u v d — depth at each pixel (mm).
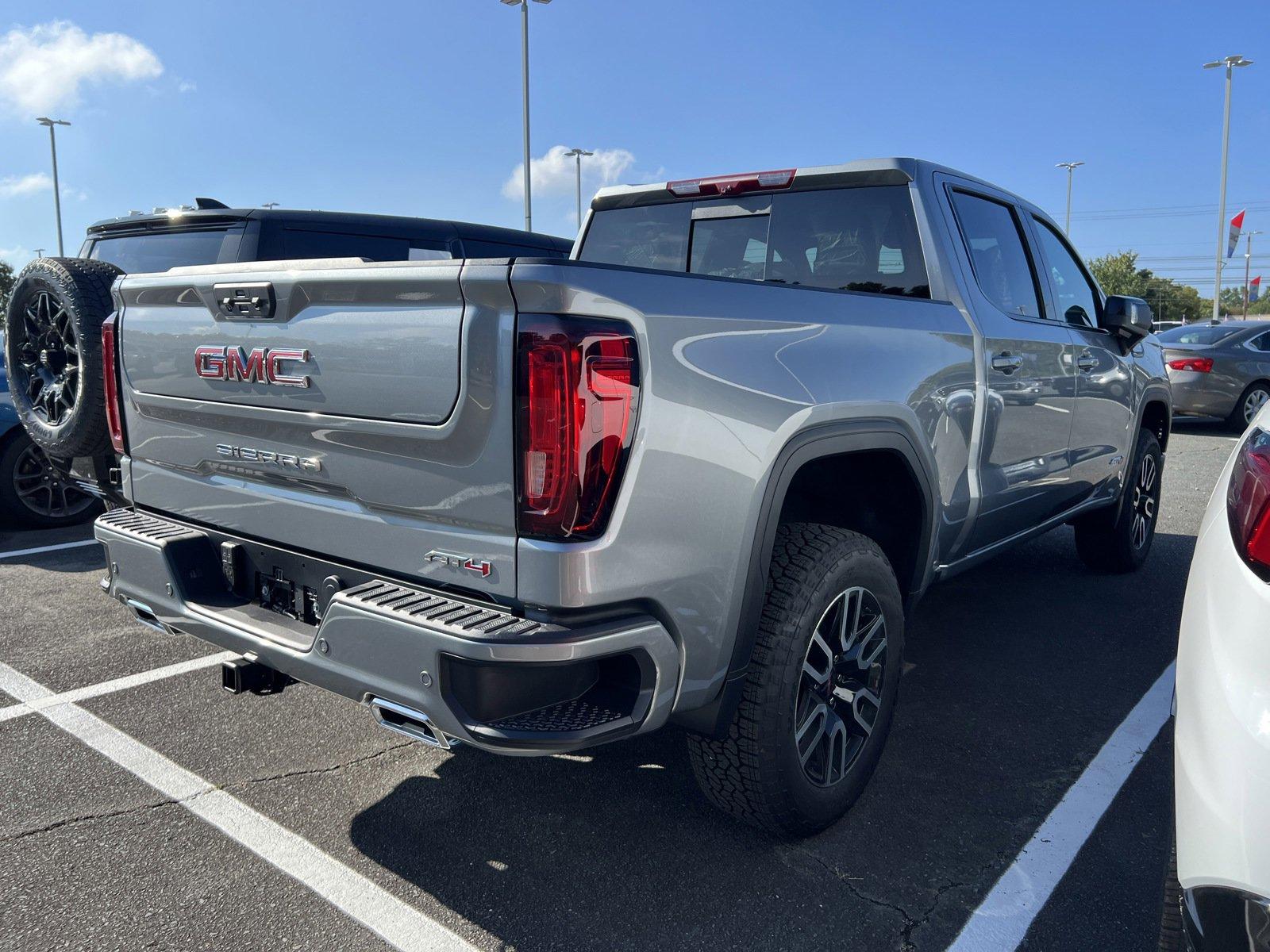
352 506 2230
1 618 4430
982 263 3510
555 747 1898
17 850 2514
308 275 2145
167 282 2576
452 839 2586
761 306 2307
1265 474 1511
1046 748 3141
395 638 1974
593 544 1897
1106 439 4445
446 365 1931
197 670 3795
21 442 6082
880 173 3318
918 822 2682
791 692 2357
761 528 2217
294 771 2963
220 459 2559
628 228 4098
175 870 2428
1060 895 2346
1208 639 1521
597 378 1867
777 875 2426
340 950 2133
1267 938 1303
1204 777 1428
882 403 2598
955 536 3248
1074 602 4695
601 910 2279
